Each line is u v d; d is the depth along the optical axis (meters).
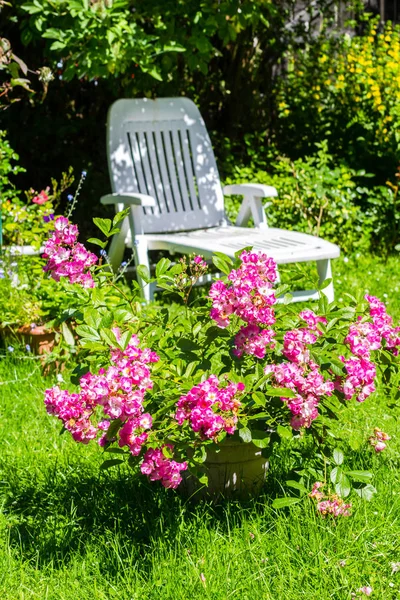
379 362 2.85
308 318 2.60
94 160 7.14
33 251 4.97
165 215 5.54
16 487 2.86
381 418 3.42
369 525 2.53
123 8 5.74
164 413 2.43
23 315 4.14
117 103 5.47
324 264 4.68
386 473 2.88
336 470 2.51
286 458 2.96
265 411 2.56
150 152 5.57
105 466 2.47
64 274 2.62
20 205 5.58
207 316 2.67
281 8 7.56
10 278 4.38
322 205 6.44
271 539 2.48
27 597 2.26
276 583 2.26
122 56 5.27
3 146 5.50
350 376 2.56
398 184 6.95
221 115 7.72
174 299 5.49
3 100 6.50
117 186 5.37
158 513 2.64
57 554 2.45
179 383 2.47
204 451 2.40
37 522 2.65
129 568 2.34
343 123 7.43
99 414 2.85
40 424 3.39
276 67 8.09
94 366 2.61
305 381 2.46
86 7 5.00
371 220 6.78
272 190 5.21
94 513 2.67
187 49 5.97
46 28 5.42
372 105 7.34
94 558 2.42
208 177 5.70
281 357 2.62
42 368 3.93
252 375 2.45
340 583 2.25
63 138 6.93
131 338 2.44
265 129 7.82
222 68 7.57
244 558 2.38
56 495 2.80
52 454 3.09
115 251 5.18
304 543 2.42
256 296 2.47
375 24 8.44
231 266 2.59
